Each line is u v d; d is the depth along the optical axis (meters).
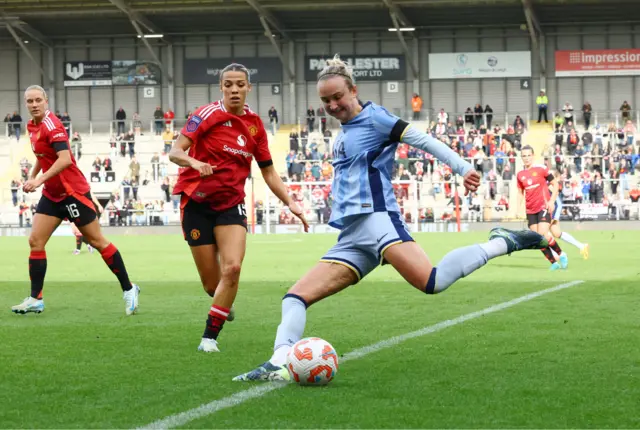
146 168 48.84
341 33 53.81
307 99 54.31
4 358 7.10
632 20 51.41
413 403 5.30
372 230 6.21
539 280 14.23
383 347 7.48
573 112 51.47
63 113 55.53
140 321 9.58
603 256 20.34
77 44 55.09
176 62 55.06
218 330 7.44
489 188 42.62
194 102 55.16
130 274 16.61
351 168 6.28
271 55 54.34
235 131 7.39
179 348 7.60
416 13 50.22
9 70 55.47
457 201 37.75
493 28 52.81
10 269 18.47
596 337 7.93
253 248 25.72
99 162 47.00
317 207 40.12
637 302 10.91
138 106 55.19
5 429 4.80
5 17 50.09
